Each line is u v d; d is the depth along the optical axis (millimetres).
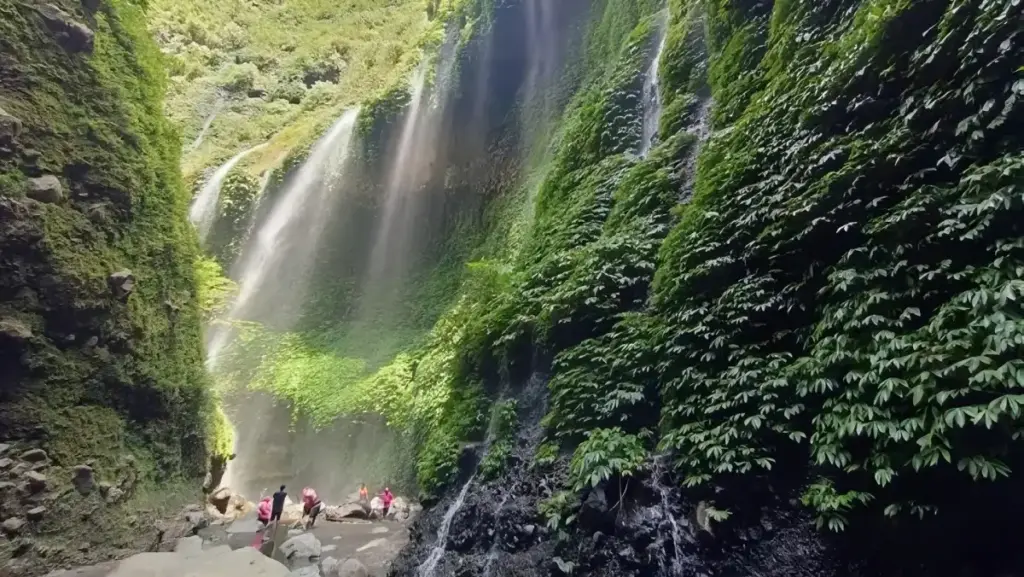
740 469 5242
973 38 4723
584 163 12312
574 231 10352
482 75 19594
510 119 19078
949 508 4113
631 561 5750
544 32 18547
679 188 8930
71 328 8664
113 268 9586
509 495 7578
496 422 8758
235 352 20125
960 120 4781
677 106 10242
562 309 8461
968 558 4066
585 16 17500
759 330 6000
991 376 3621
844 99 6078
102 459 8758
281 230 23359
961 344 3924
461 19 21531
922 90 5227
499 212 17906
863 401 4590
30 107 8750
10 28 8789
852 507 4555
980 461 3680
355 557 9625
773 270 6066
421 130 21062
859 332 4883
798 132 6555
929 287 4547
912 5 5504
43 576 7297
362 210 22797
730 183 7203
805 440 5207
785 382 5289
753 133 7398
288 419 17500
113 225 9836
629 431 6777
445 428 9844
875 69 5824
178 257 11828
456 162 20797
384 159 21734
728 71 9312
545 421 7734
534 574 6430
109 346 9281
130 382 9562
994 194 4152
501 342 9398
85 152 9523
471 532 7746
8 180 7992
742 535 5246
